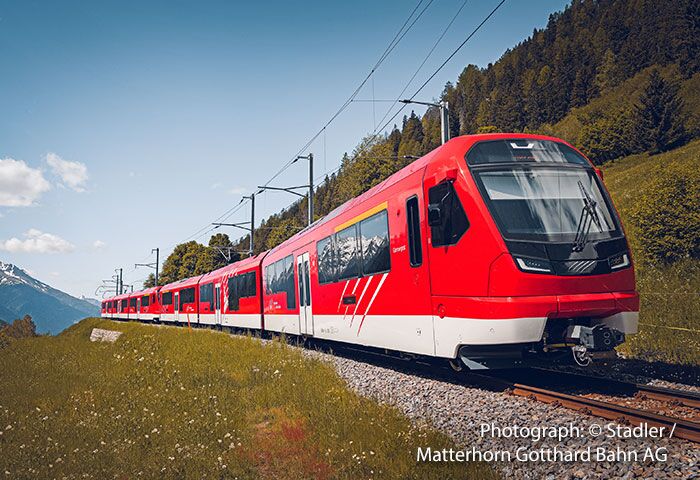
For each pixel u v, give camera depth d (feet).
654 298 53.11
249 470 18.03
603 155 236.63
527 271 25.39
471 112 515.91
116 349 57.41
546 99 408.46
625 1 454.40
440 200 29.63
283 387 30.83
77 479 17.70
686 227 62.13
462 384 29.84
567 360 27.71
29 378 42.16
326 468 17.51
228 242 317.42
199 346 55.31
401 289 33.63
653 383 27.81
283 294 61.31
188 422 23.76
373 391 30.01
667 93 223.30
